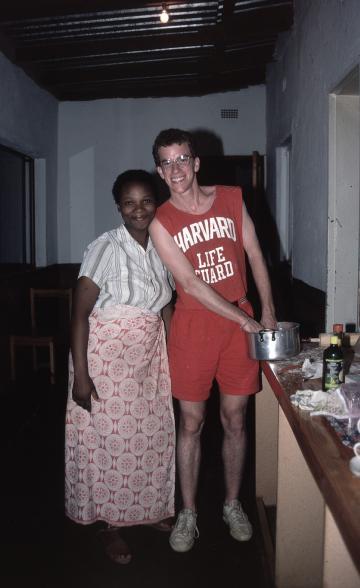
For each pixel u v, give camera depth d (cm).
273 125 568
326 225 348
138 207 191
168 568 209
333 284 346
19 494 274
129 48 477
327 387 165
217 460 309
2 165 566
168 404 209
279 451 188
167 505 214
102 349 194
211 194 204
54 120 629
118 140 641
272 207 584
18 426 373
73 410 202
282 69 509
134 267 194
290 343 193
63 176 646
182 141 191
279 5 446
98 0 395
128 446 200
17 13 407
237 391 212
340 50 305
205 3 414
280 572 192
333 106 335
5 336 492
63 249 653
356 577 124
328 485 113
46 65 523
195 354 204
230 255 203
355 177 340
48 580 204
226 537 229
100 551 222
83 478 202
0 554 222
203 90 622
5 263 579
